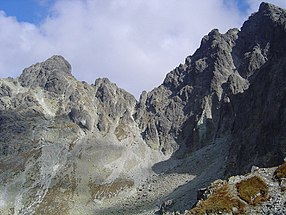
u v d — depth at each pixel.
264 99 199.12
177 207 152.62
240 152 171.38
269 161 132.50
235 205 65.81
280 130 152.25
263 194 66.94
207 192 72.81
